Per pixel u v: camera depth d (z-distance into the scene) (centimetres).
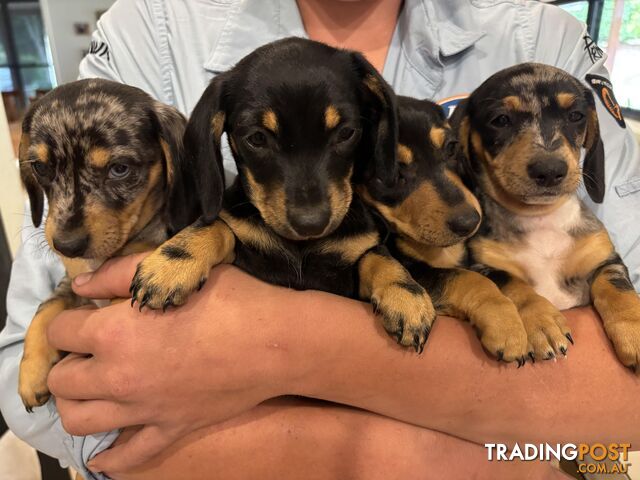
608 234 27
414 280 22
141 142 24
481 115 27
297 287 23
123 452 20
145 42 30
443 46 30
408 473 20
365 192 25
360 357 19
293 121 21
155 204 25
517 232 26
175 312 19
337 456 20
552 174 24
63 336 20
